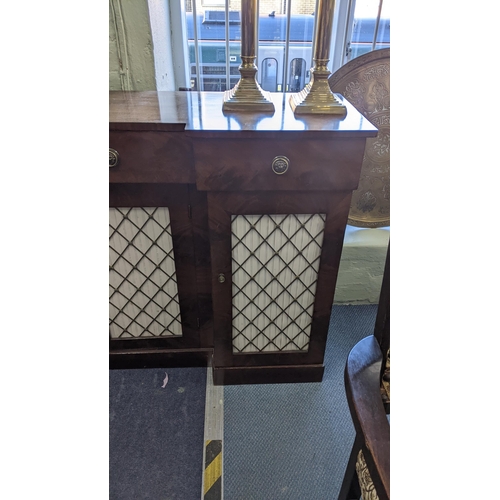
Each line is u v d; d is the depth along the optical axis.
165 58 1.27
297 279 1.06
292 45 1.49
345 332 1.46
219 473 1.01
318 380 1.25
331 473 1.01
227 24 1.43
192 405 1.18
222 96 1.09
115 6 1.02
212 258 0.99
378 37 1.50
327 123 0.86
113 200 0.97
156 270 1.09
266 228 0.96
